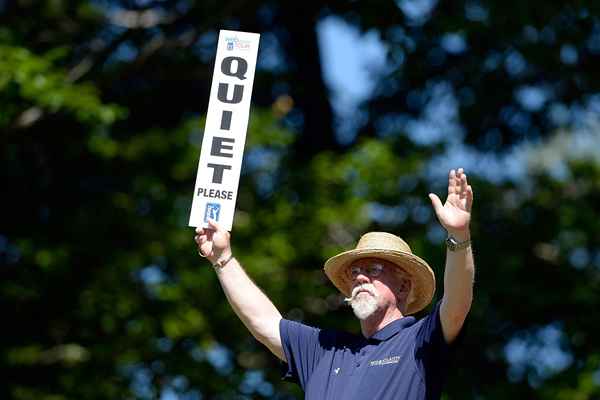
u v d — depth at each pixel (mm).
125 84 47312
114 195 43875
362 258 20312
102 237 43719
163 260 42812
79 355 42781
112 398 42344
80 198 45906
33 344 43781
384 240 20344
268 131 43938
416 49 45062
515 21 43281
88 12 45750
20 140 44125
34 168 45594
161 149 44094
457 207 18922
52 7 45281
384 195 43312
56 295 43781
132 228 43625
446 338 19031
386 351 19422
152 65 46562
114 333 42875
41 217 45719
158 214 43688
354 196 42844
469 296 18859
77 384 42344
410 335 19422
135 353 42406
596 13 43562
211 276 42656
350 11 46250
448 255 18938
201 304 42656
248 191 44312
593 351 45500
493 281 44594
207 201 21250
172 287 42031
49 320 44062
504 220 46625
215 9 44969
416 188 43656
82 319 43688
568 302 45219
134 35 45969
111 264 42969
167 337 42719
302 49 49781
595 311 45656
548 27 44594
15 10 44938
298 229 42781
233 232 42688
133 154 44062
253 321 21016
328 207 42594
